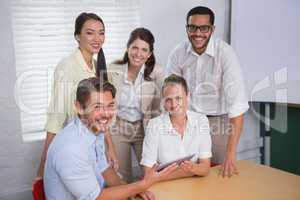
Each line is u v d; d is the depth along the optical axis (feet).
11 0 7.58
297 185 5.24
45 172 4.84
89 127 4.82
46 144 6.55
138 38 6.90
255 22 9.62
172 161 5.55
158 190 5.13
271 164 10.64
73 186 4.52
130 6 8.71
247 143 10.49
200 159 6.12
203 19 7.00
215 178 5.57
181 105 6.01
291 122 9.90
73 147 4.52
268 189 5.11
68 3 8.09
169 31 9.31
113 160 6.90
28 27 7.81
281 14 9.39
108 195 4.66
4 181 8.17
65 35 8.18
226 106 7.48
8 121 7.97
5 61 7.73
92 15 6.63
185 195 4.95
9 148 8.09
